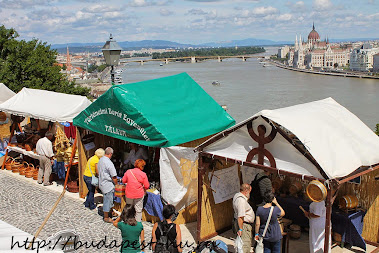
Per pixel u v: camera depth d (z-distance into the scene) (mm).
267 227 7164
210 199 9094
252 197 8570
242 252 7551
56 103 13344
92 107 11180
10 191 12289
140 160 9508
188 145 10602
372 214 8414
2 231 4750
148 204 9922
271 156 7395
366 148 7723
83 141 11758
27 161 14492
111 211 10258
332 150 7027
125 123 10391
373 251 8141
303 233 9047
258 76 187000
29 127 15188
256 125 7559
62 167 12781
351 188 8664
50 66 33844
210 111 11719
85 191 11812
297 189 9266
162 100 11016
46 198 11703
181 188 9883
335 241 8352
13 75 29562
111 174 9773
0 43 31281
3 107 14633
